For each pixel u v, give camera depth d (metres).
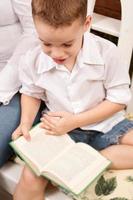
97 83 1.05
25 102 1.10
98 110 1.06
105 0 1.57
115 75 1.05
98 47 1.04
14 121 1.06
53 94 1.08
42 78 1.07
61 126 1.03
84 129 1.09
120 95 1.06
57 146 1.00
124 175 1.01
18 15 1.26
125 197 0.95
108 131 1.10
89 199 0.94
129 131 1.11
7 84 1.11
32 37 1.19
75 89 1.05
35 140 1.01
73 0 0.86
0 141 1.01
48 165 0.95
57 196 0.99
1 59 1.28
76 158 0.97
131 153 1.04
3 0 1.21
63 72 1.04
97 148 1.10
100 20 1.54
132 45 1.41
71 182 0.91
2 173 1.05
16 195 1.00
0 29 1.25
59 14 0.85
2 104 1.10
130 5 1.31
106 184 0.98
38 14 0.87
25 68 1.08
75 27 0.87
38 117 1.14
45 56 1.04
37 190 0.97
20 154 0.97
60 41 0.87
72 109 1.08
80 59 1.02
